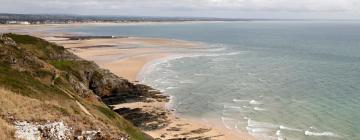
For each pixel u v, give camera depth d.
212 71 100.88
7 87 33.12
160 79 88.81
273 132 51.97
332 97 71.56
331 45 186.88
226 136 50.84
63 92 43.28
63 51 79.00
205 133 52.00
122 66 104.69
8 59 47.97
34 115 25.42
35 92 36.03
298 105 65.81
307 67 110.19
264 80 89.06
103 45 158.75
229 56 134.62
